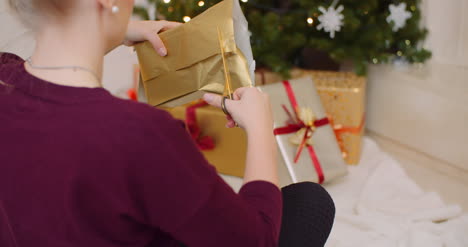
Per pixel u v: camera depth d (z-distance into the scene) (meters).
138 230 0.60
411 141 1.89
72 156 0.52
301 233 0.88
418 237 1.33
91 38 0.58
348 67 2.12
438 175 1.76
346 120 1.75
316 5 1.70
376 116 2.01
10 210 0.58
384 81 1.92
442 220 1.45
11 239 0.65
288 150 1.60
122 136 0.51
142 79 0.96
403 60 1.91
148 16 1.82
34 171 0.54
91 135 0.51
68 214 0.55
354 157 1.80
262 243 0.60
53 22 0.57
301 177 1.59
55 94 0.54
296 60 2.08
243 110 0.70
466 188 1.67
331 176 1.65
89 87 0.55
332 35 1.66
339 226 1.43
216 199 0.57
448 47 1.87
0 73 0.60
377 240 1.36
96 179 0.52
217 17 0.86
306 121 1.61
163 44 0.91
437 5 1.83
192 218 0.56
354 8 1.75
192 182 0.55
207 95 0.74
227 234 0.58
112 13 0.60
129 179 0.53
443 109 1.73
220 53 0.85
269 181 0.65
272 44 1.76
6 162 0.55
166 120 0.54
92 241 0.57
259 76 1.85
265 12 1.91
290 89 1.66
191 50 0.88
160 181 0.53
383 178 1.69
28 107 0.55
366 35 1.76
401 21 1.72
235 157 1.68
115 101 0.54
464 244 1.32
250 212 0.60
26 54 0.73
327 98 1.75
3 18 0.64
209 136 1.67
